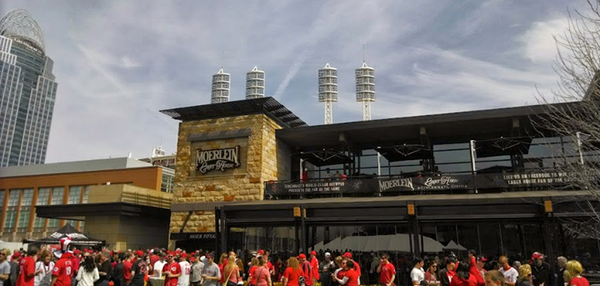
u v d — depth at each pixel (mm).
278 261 20703
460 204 19625
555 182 21047
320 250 24312
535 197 18828
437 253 23047
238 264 18875
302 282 12789
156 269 15820
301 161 31156
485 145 26531
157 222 33656
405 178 23812
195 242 28422
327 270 16344
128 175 46094
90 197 33719
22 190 50875
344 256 13438
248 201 25969
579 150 16516
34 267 12297
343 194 25672
